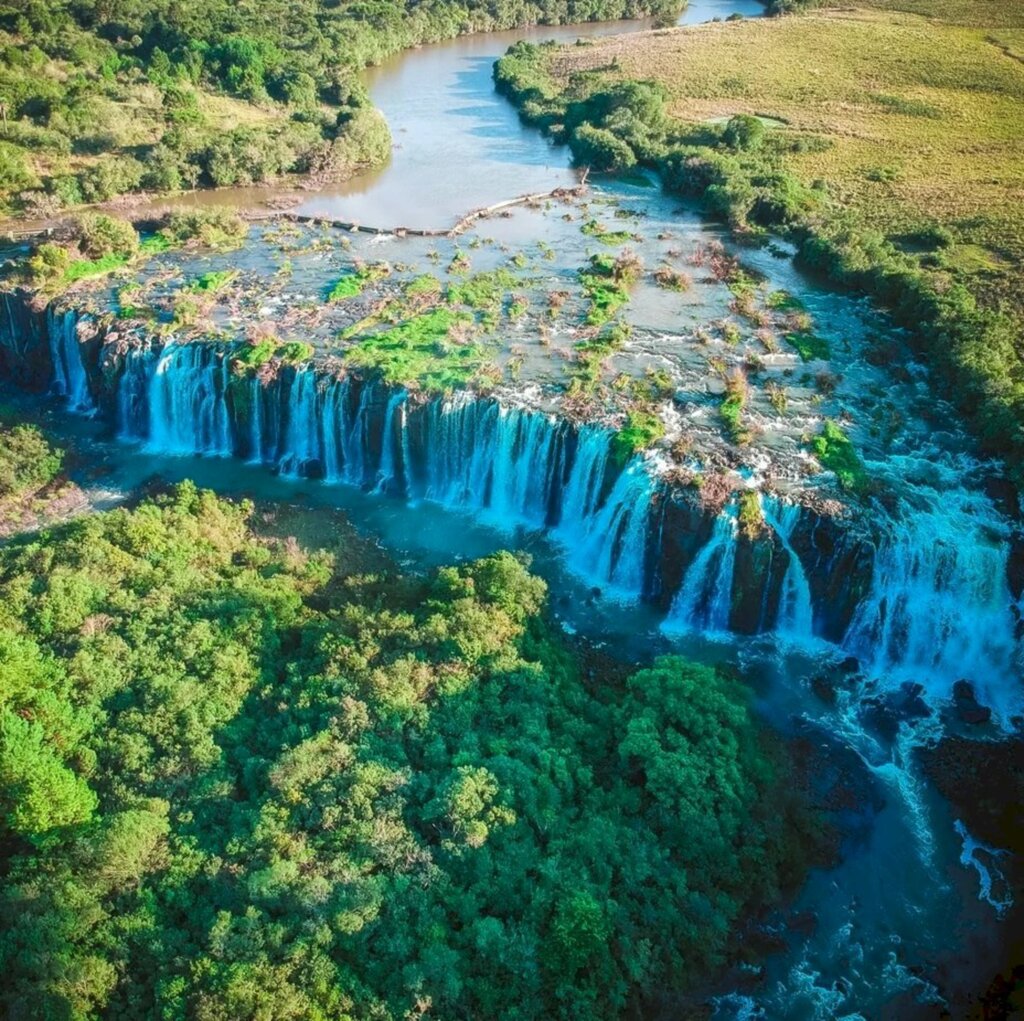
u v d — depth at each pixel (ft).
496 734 157.89
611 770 156.76
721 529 195.31
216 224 328.70
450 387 233.96
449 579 192.24
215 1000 114.83
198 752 149.18
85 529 202.69
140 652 168.76
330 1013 116.88
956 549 189.16
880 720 182.39
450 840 136.87
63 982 116.37
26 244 322.75
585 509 223.92
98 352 262.88
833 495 201.57
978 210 330.34
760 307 284.00
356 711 155.63
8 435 250.98
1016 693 186.09
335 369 242.17
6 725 139.23
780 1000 137.80
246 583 196.75
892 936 146.92
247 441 254.88
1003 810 165.48
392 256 317.22
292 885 129.59
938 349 249.96
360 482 248.73
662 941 136.36
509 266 308.40
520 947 126.82
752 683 190.60
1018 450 209.97
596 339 261.03
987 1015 137.39
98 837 130.21
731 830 148.77
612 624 204.85
